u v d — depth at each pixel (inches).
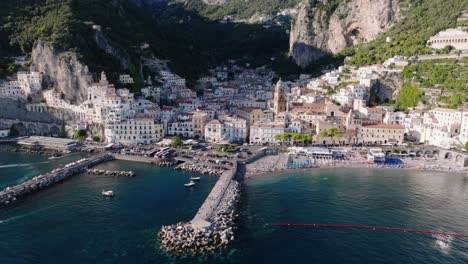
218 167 7780.5
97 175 7381.9
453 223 5334.6
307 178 7357.3
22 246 4571.9
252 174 7559.1
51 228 5049.2
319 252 4515.3
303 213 5620.1
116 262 4244.6
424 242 4790.8
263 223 5270.7
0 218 5334.6
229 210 5506.9
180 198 6156.5
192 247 4537.4
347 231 5059.1
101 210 5649.6
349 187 6815.9
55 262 4247.0
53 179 6850.4
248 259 4338.1
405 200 6176.2
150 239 4753.9
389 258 4392.2
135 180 7071.9
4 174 7214.6
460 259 4377.5
